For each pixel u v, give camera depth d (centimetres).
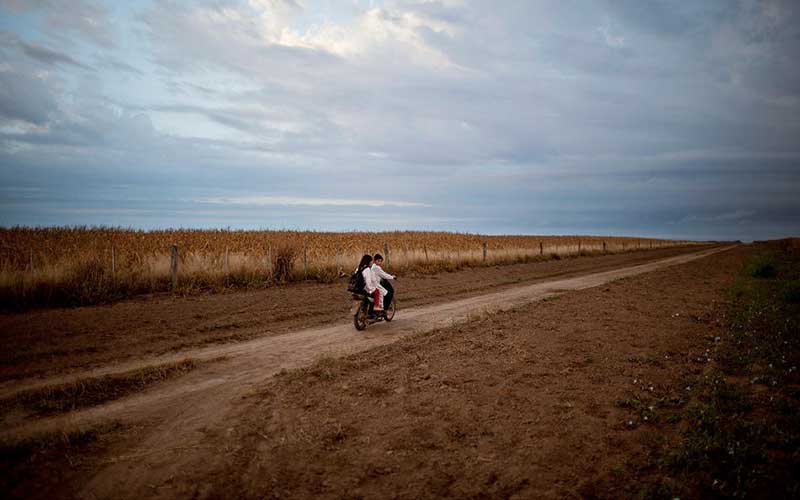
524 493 354
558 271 2528
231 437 459
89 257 1423
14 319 980
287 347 849
